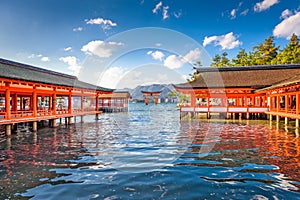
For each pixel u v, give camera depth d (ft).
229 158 26.58
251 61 172.04
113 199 16.16
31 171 22.65
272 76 88.28
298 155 28.07
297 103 54.54
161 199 16.16
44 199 16.29
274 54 168.25
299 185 18.69
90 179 19.99
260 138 40.22
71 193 17.20
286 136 42.22
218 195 16.87
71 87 69.00
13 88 48.34
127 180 19.56
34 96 54.75
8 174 21.85
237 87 79.82
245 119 75.61
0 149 33.83
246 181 19.52
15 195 17.01
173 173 21.22
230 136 42.34
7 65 59.21
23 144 37.76
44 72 76.28
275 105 75.66
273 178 20.24
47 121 73.77
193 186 18.37
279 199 16.33
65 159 27.12
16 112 51.24
